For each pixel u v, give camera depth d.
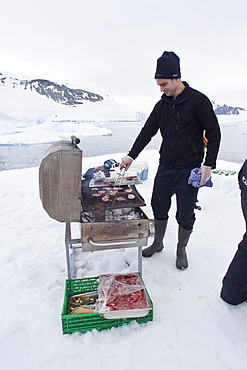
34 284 2.00
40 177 1.51
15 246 2.54
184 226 2.07
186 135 1.88
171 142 1.94
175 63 1.70
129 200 1.76
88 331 1.54
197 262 2.28
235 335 1.54
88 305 1.65
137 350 1.43
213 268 2.20
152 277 2.07
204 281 2.03
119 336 1.52
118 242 1.68
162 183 2.09
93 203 1.71
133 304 1.58
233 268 1.70
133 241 1.70
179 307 1.76
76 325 1.52
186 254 2.32
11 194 4.12
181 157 1.94
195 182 1.84
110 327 1.58
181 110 1.83
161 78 1.72
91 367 1.33
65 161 1.45
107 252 2.48
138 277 1.84
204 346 1.46
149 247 2.39
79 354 1.40
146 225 1.67
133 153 2.17
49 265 2.24
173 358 1.39
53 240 2.70
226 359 1.38
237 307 1.77
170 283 2.00
